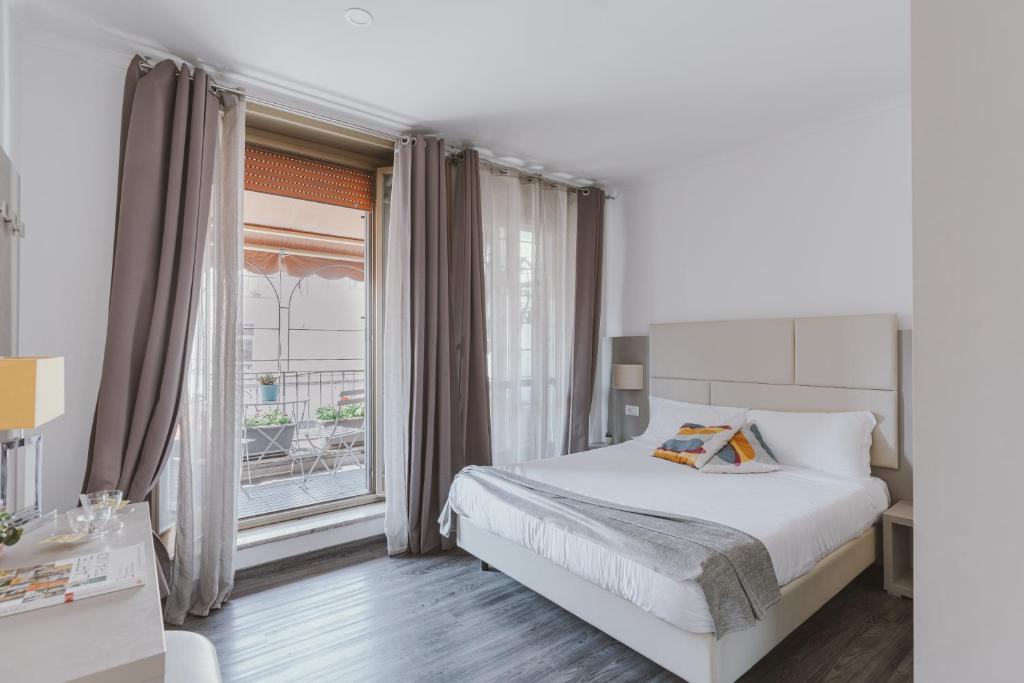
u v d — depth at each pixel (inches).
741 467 117.0
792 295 136.3
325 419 215.5
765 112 122.0
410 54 98.3
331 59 100.0
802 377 130.4
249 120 122.0
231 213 105.2
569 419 167.0
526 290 158.9
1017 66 27.4
